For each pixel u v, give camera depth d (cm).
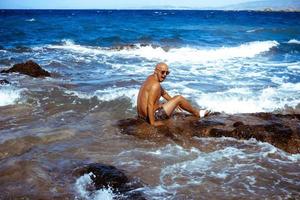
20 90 992
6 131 695
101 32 3164
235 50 2097
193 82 1198
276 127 675
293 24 4500
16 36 2805
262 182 505
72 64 1559
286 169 548
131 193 466
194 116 759
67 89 1047
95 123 761
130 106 885
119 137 675
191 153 606
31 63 1305
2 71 1304
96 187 482
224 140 656
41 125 739
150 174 526
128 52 2012
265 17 7481
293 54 2016
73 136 679
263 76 1331
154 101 706
